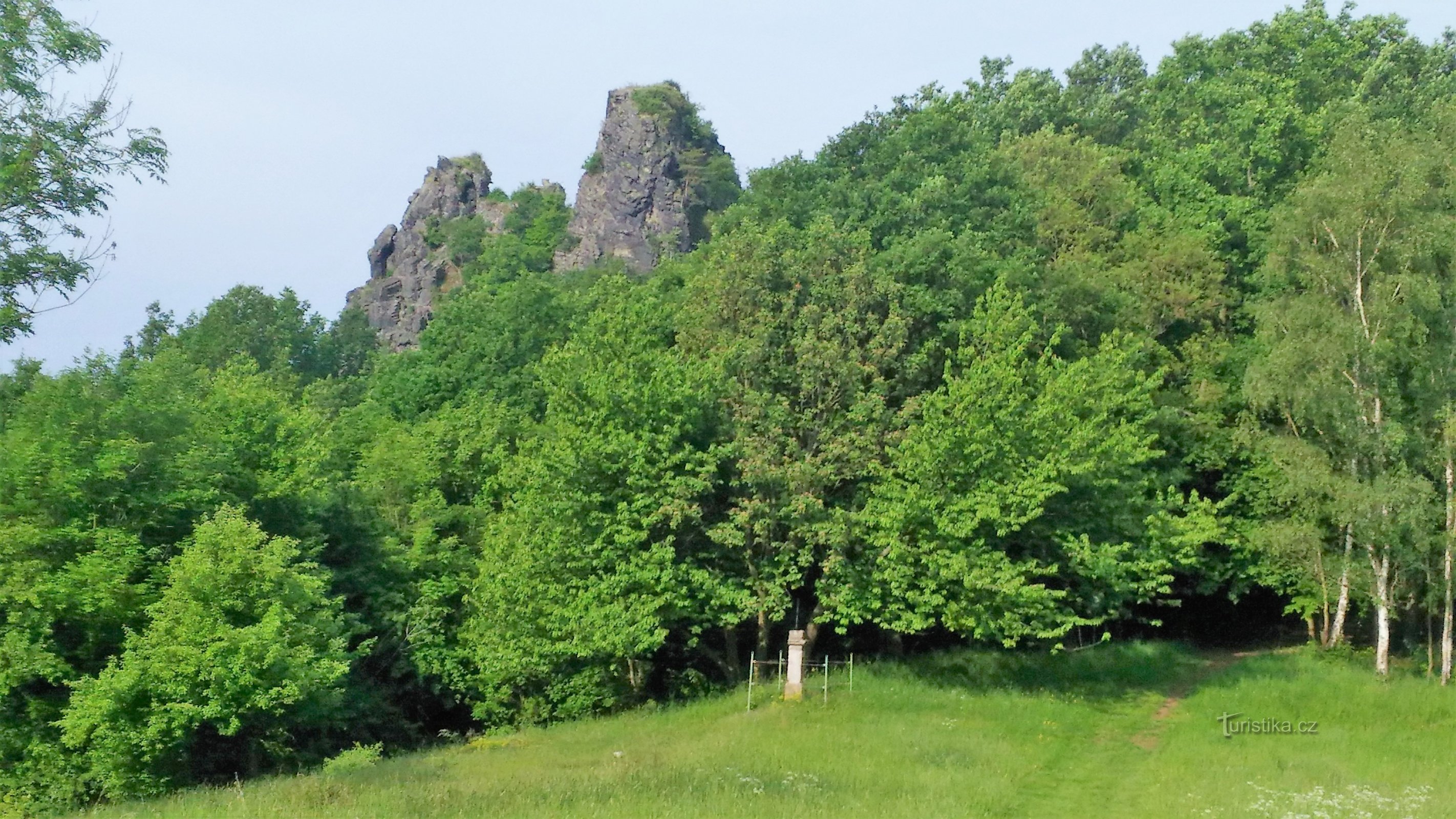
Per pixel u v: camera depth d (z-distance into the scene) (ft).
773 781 55.11
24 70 54.19
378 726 102.58
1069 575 93.76
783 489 90.17
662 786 53.06
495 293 196.75
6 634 75.46
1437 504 96.02
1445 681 92.79
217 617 76.48
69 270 56.59
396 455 122.42
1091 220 134.10
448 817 46.78
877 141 140.67
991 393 87.86
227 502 89.81
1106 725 79.10
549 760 66.13
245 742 83.10
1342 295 99.86
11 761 76.84
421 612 104.88
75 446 82.69
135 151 57.67
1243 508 120.16
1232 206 140.36
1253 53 197.67
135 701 73.97
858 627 108.68
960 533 83.61
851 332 96.07
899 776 57.57
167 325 223.51
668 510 85.97
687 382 92.43
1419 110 170.09
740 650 104.63
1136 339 113.19
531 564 89.92
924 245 105.60
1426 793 56.80
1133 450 93.61
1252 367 100.89
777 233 105.50
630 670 96.48
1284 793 55.36
